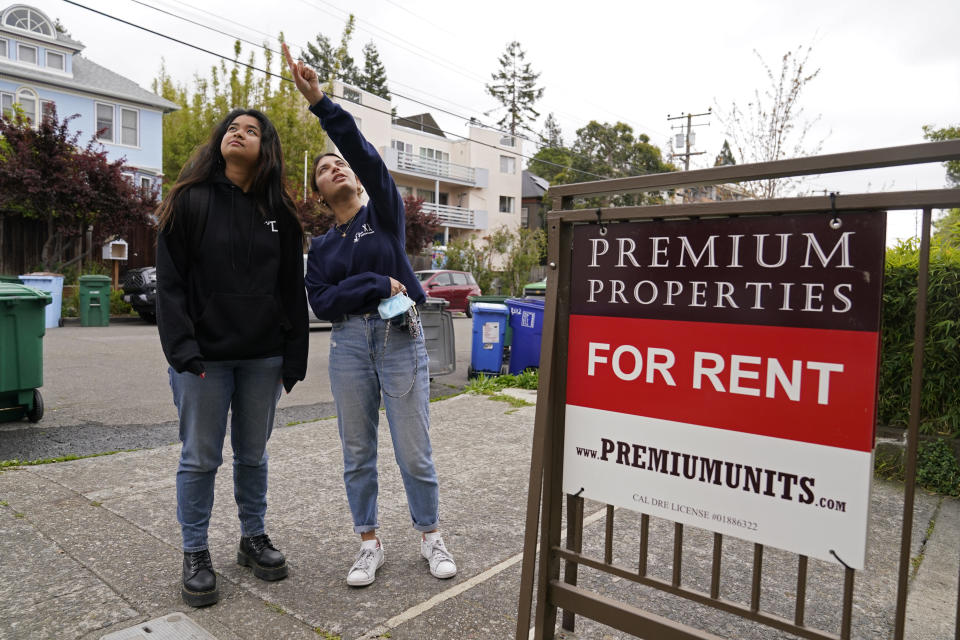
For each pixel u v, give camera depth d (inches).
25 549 113.1
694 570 110.0
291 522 128.8
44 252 633.6
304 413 239.6
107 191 624.4
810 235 62.1
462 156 1483.8
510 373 319.0
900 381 161.8
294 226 106.5
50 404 242.2
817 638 61.9
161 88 1406.3
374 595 99.1
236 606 95.6
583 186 76.0
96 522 125.7
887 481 158.9
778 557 116.5
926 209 55.7
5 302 197.3
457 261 1069.8
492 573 106.7
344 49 1184.2
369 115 1258.0
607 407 75.0
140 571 105.7
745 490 66.1
